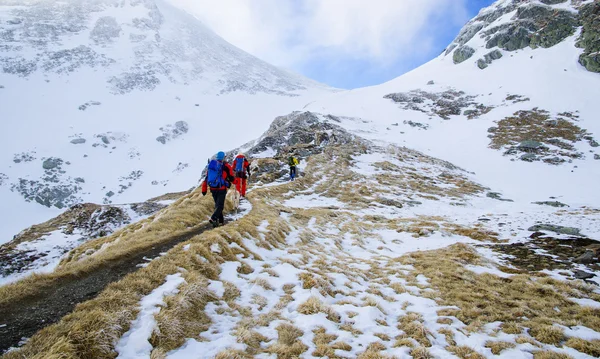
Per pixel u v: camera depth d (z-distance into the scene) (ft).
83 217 109.50
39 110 492.54
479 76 335.06
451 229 71.82
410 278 39.75
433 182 137.28
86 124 483.92
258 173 124.16
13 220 294.25
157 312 20.17
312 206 90.48
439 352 22.68
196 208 51.08
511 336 25.64
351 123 253.65
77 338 16.42
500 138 212.02
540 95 257.75
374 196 108.37
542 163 170.09
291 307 26.86
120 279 24.73
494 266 45.96
